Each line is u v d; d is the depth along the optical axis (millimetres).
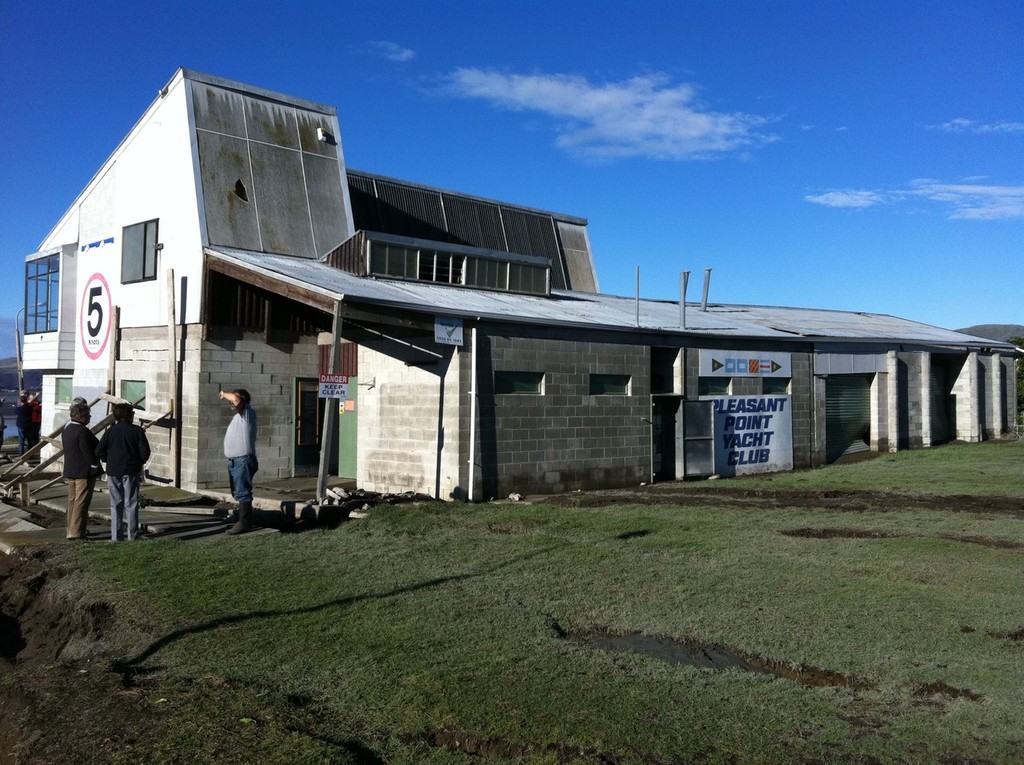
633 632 7355
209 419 16906
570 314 18172
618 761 4887
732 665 6582
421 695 5824
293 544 11086
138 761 4969
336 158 20422
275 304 17875
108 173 20969
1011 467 19578
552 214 29844
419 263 18141
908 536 11242
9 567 10781
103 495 16562
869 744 5023
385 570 9555
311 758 4906
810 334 22562
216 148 18172
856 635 7008
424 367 15828
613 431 17672
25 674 6637
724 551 10406
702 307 25516
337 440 18547
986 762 4785
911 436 25906
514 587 8766
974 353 28281
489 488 15367
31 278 25891
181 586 8766
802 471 20875
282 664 6508
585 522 12555
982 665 6277
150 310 18734
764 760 4836
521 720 5398
